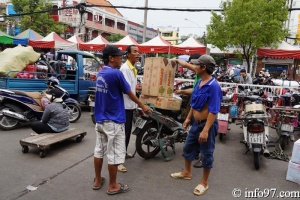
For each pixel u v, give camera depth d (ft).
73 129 17.03
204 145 10.64
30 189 10.41
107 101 9.79
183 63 13.93
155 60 13.66
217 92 10.19
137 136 13.76
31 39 43.32
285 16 48.98
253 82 34.91
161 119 14.02
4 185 10.63
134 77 12.79
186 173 11.98
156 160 14.26
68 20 96.99
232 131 21.20
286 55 34.94
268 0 51.75
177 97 15.08
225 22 52.03
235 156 15.47
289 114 16.58
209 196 10.61
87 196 10.09
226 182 11.98
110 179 10.26
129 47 12.61
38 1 73.15
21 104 18.80
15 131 18.48
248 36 48.96
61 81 23.89
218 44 54.70
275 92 26.86
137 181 11.61
